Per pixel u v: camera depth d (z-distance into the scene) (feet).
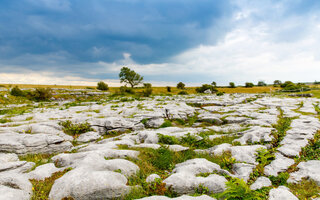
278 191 17.47
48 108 92.89
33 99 157.28
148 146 34.09
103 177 19.47
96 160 25.29
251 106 86.12
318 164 24.11
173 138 39.14
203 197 17.06
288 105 84.53
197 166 24.61
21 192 17.66
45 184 20.65
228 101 106.22
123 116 69.26
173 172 24.66
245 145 35.73
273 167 24.94
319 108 73.15
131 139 43.09
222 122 61.87
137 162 27.22
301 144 32.58
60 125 50.90
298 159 27.35
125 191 19.40
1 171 23.20
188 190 19.92
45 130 44.19
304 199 17.83
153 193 19.60
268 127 46.50
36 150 34.65
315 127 43.86
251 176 23.15
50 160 29.91
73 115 67.26
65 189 17.94
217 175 22.26
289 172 23.89
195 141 39.17
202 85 268.00
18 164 25.20
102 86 260.83
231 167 26.35
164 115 70.03
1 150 32.22
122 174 22.30
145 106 87.30
